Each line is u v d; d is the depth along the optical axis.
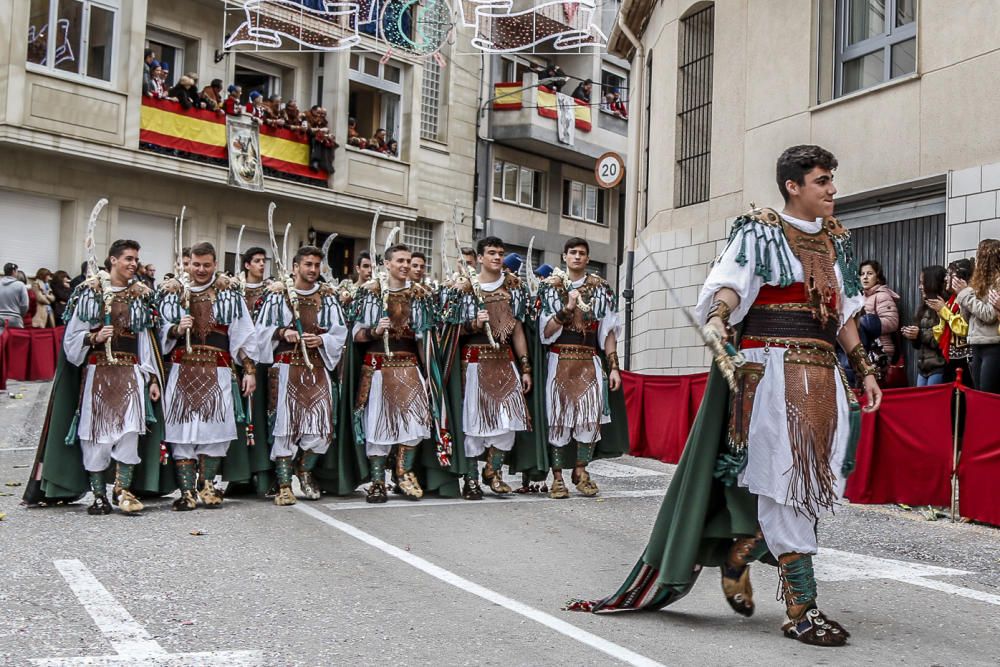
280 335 8.39
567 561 6.29
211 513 7.77
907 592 5.54
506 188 30.91
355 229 26.06
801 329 4.64
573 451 9.06
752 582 5.82
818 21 12.20
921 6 10.68
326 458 8.77
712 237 14.05
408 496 8.82
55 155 20.52
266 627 4.71
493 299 8.91
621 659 4.27
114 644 4.39
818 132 12.06
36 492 7.79
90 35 20.91
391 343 8.66
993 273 8.11
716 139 14.03
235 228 23.78
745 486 4.70
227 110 22.83
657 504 8.55
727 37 13.85
